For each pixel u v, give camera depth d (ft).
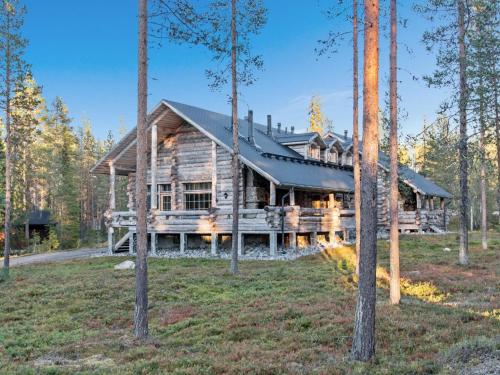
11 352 33.53
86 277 63.26
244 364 26.99
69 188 158.10
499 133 55.11
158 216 87.51
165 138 95.45
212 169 85.25
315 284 52.39
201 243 90.43
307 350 29.30
